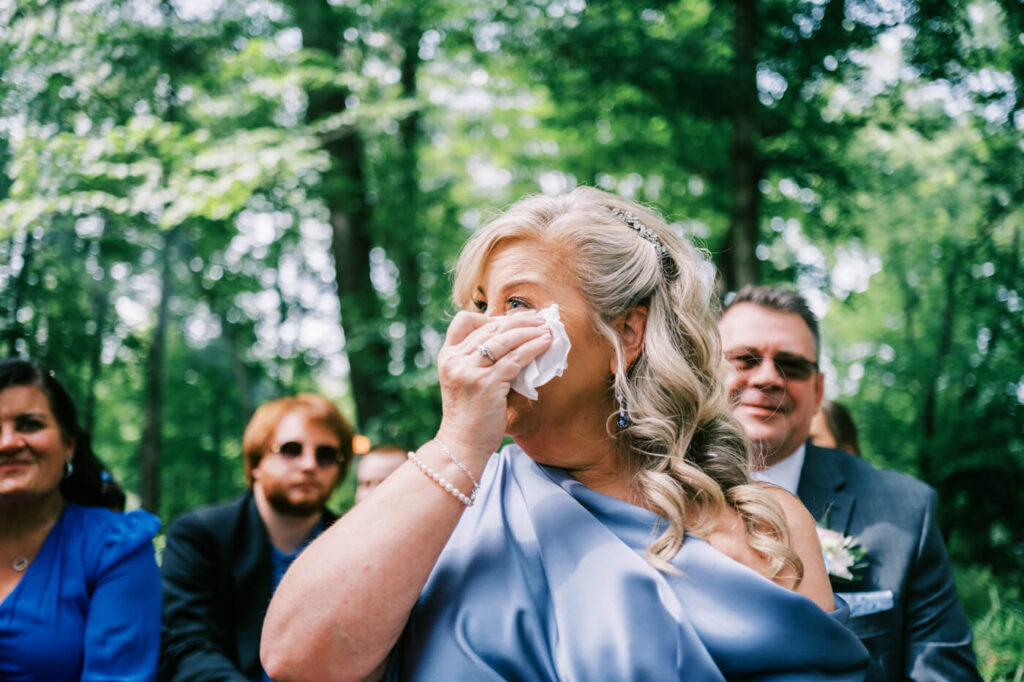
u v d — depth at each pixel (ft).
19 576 8.62
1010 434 27.32
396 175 38.29
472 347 4.83
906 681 8.05
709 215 35.65
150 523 9.06
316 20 31.19
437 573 4.95
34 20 23.17
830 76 25.21
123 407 58.59
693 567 4.70
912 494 8.70
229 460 63.77
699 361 5.33
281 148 26.04
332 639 4.43
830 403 13.80
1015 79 22.49
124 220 25.09
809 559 5.05
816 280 32.60
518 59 32.55
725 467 5.24
